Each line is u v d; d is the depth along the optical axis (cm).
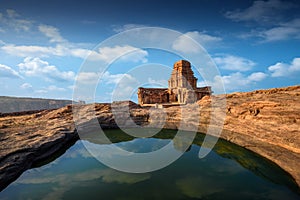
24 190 1062
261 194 983
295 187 1016
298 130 1339
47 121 2325
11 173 1159
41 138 1650
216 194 996
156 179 1177
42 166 1402
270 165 1309
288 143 1349
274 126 1560
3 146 1375
